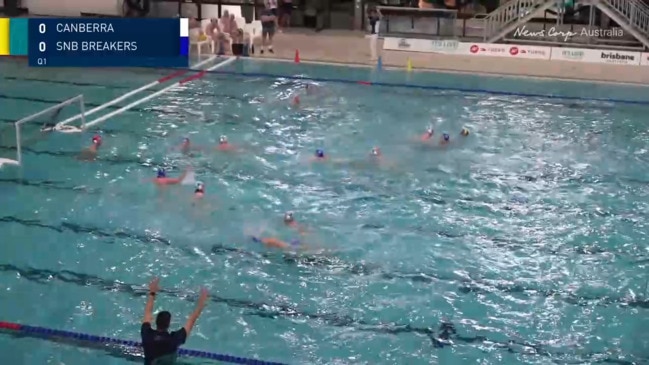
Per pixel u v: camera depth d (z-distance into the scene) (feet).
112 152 35.91
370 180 33.42
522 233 28.89
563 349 21.65
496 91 50.14
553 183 33.99
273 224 28.78
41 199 30.40
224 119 41.78
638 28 58.44
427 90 49.85
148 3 68.03
